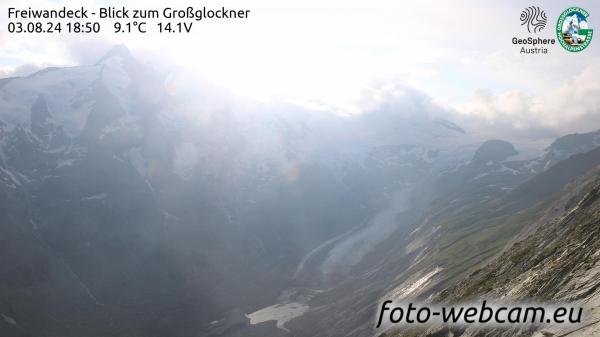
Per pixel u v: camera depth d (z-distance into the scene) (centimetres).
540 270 4272
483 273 6153
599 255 3591
